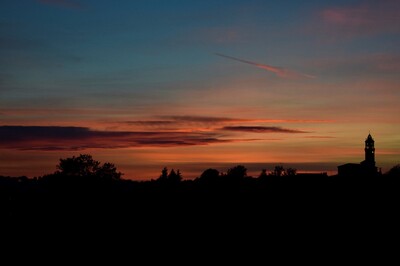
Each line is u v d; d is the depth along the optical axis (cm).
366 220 6369
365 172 11044
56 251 5256
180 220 6950
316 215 6925
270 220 6819
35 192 8219
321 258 4850
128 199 8181
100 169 9050
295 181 9325
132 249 5366
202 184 9638
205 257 5028
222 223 6738
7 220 6750
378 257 4797
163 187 9269
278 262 4766
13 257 5019
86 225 6581
